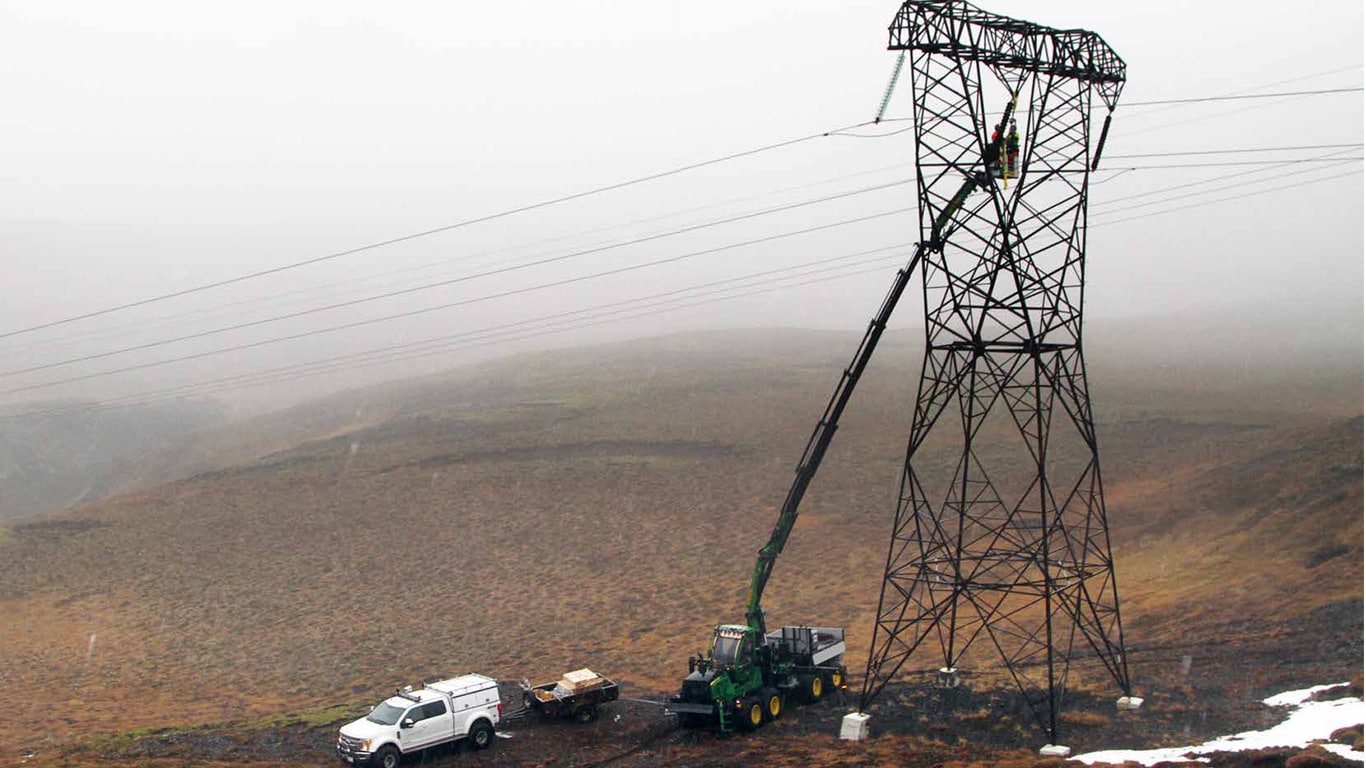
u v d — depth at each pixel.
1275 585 45.53
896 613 54.41
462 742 34.16
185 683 51.22
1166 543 57.34
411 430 109.69
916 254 32.91
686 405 111.38
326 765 33.38
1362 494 52.72
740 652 34.75
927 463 83.19
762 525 73.31
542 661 51.09
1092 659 39.84
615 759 32.19
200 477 97.62
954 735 31.67
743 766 30.23
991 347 32.44
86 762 34.66
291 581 68.69
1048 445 84.00
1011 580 57.94
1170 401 96.94
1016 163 31.31
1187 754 27.36
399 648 55.31
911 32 30.73
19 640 59.38
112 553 76.00
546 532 75.44
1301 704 30.77
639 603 60.16
